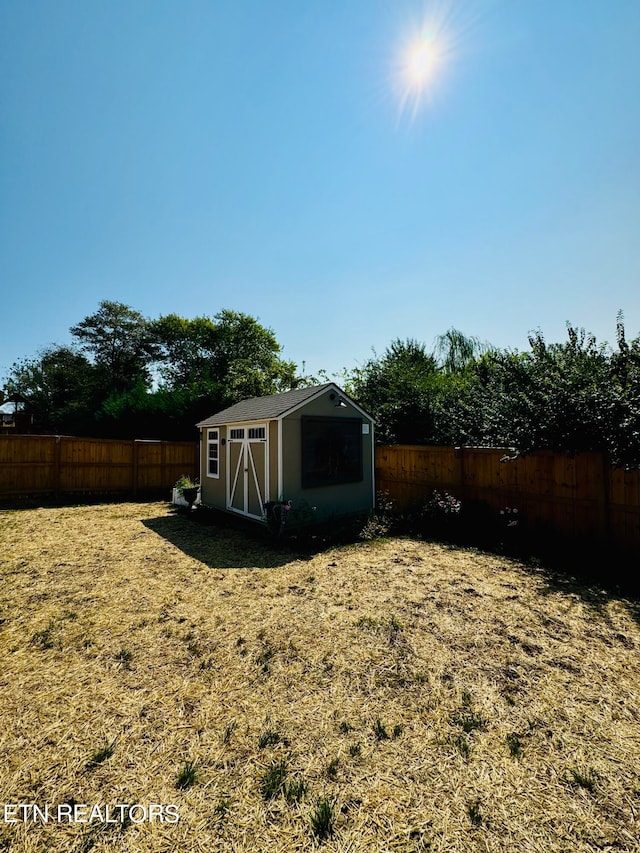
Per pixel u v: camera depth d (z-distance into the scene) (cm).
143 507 1040
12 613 399
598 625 361
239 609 405
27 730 234
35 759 211
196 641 341
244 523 826
